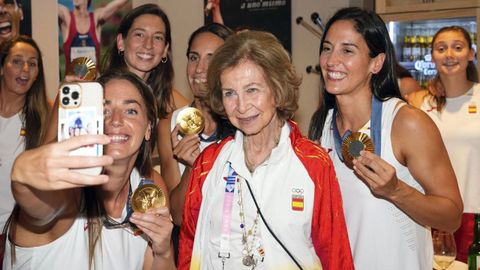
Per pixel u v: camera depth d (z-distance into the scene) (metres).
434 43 3.59
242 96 1.62
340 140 2.01
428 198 1.78
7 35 4.88
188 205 1.80
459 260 2.82
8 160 3.37
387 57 1.92
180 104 3.04
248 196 1.70
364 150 1.77
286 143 1.72
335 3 5.35
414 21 4.81
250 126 1.66
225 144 1.81
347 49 1.87
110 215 1.84
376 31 1.87
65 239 1.72
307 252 1.67
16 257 1.70
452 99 3.58
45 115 3.48
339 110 2.01
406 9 4.69
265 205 1.67
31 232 1.68
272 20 5.46
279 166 1.70
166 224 1.77
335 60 1.87
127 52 2.78
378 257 1.87
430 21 4.83
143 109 1.88
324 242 1.68
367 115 1.94
